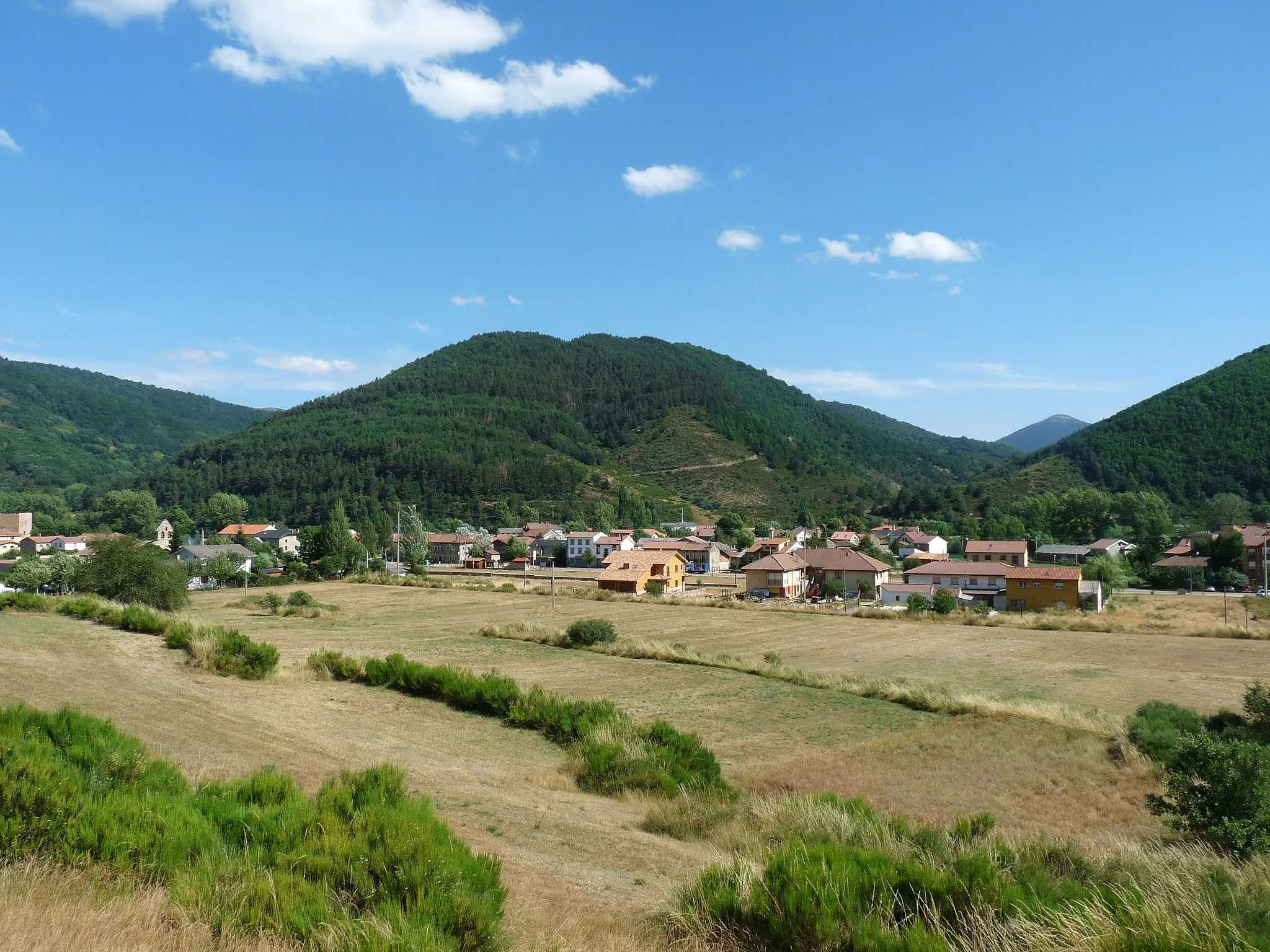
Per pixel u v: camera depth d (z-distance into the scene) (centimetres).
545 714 1978
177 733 1488
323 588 6925
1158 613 6531
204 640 2389
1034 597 7281
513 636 4022
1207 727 2408
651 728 1819
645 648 3581
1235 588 9081
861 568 8350
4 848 677
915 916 672
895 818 1244
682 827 1191
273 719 1745
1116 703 2953
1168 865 850
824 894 695
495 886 723
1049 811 1653
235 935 586
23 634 2395
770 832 1152
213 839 759
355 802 909
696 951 679
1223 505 11969
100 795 817
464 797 1279
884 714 2577
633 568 7956
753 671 3244
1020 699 2831
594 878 919
